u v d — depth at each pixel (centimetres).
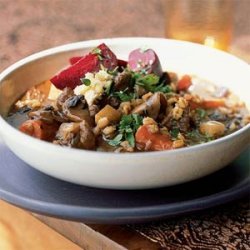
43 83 74
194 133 67
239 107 73
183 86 76
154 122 63
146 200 59
